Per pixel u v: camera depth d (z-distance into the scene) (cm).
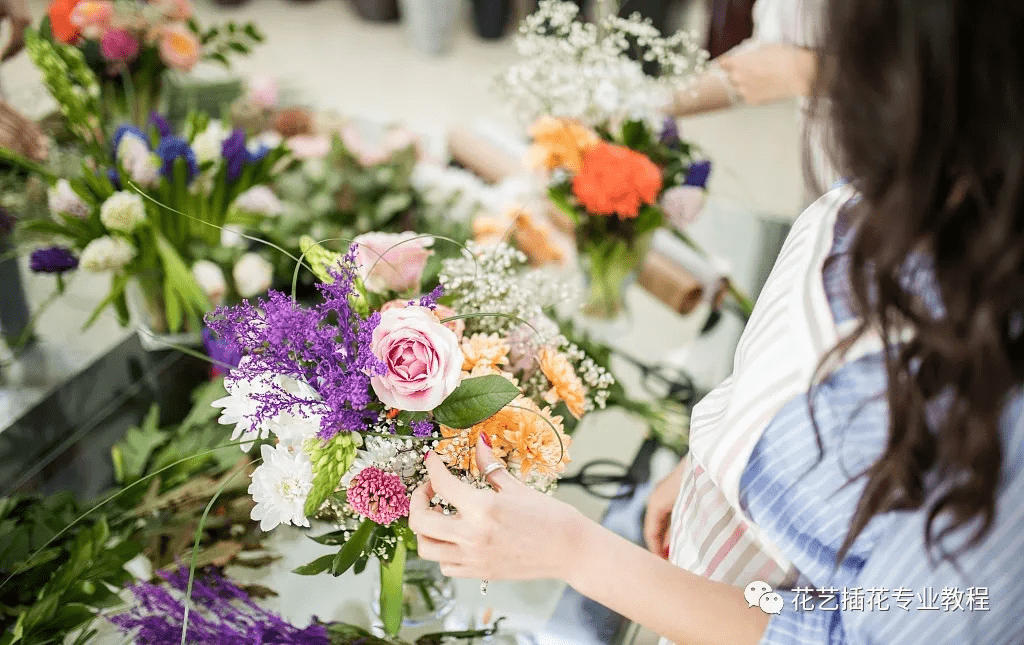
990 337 45
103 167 119
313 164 150
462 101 366
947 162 43
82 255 113
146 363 124
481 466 70
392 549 76
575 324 131
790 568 64
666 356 129
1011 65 40
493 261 88
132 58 145
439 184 150
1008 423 49
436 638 88
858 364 54
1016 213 43
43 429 113
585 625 90
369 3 435
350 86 376
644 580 66
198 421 112
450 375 65
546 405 82
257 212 136
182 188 118
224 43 166
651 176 115
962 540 52
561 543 66
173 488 102
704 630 63
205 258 123
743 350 64
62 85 117
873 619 58
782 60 141
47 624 84
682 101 146
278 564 95
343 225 142
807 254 61
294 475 68
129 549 90
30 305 134
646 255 128
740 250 151
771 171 317
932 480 51
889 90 43
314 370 66
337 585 93
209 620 86
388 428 71
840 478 56
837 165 50
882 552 56
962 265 45
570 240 143
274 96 182
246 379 67
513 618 91
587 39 124
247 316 66
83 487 106
